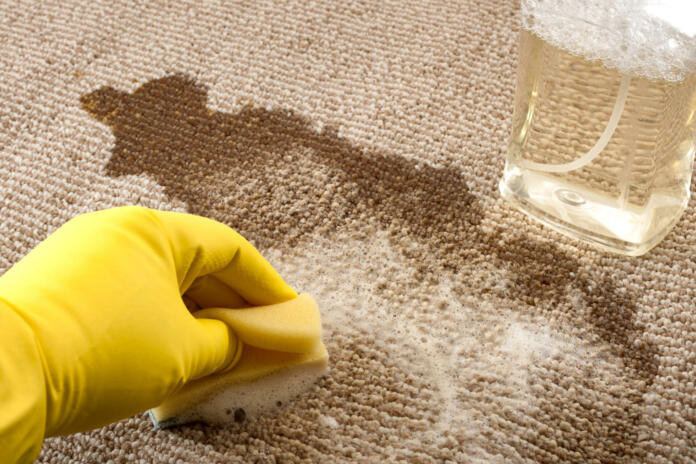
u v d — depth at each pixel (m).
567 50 0.57
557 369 0.59
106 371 0.50
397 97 0.69
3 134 0.69
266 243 0.64
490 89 0.69
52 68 0.72
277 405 0.59
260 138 0.68
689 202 0.64
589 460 0.57
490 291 0.62
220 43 0.72
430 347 0.60
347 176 0.66
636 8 0.55
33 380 0.48
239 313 0.56
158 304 0.52
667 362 0.59
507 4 0.73
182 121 0.69
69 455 0.58
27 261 0.51
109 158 0.68
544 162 0.61
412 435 0.58
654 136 0.58
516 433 0.58
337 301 0.62
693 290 0.61
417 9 0.73
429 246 0.63
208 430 0.58
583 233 0.63
